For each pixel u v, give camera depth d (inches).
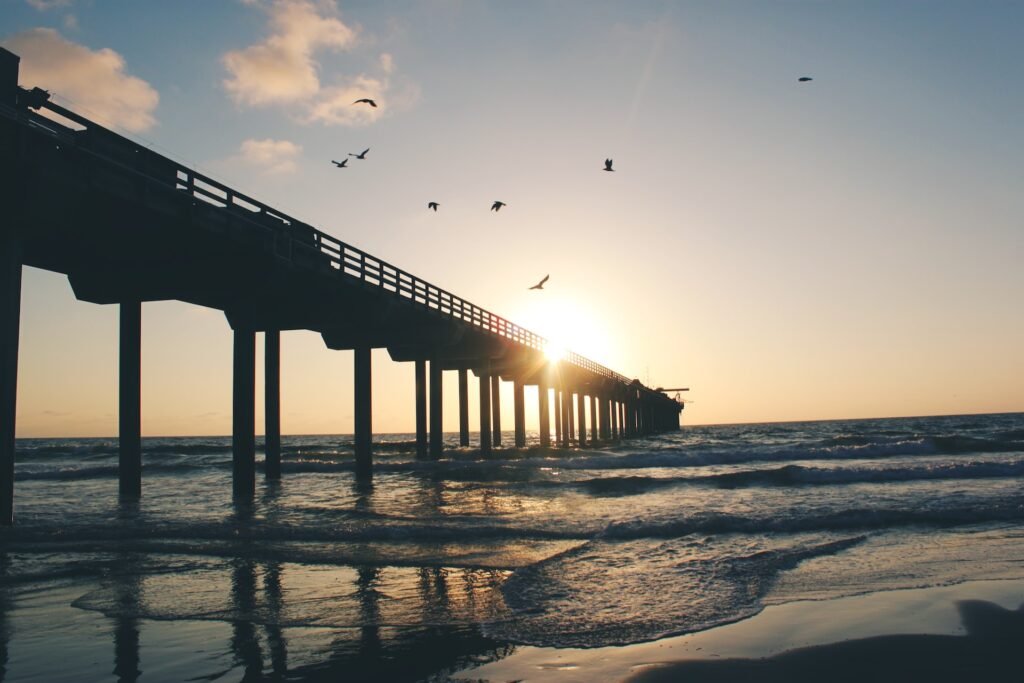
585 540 477.4
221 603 326.0
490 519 562.3
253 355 775.1
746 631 272.4
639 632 272.7
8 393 481.1
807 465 1177.4
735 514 561.0
